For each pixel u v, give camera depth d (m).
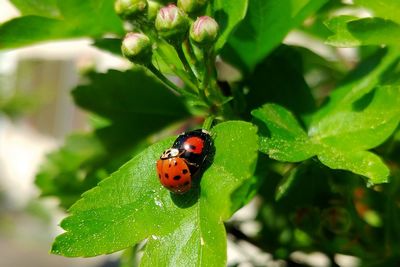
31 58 0.71
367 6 0.13
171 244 0.13
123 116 0.17
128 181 0.13
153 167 0.13
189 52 0.14
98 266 0.32
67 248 0.13
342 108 0.14
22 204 0.83
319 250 0.17
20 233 0.77
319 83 0.19
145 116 0.17
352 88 0.14
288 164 0.16
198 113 0.17
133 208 0.13
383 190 0.16
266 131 0.13
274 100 0.15
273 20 0.14
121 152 0.17
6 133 0.90
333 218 0.16
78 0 0.15
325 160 0.13
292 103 0.15
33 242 0.76
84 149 0.18
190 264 0.12
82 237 0.13
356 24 0.13
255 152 0.12
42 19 0.16
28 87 0.69
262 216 0.17
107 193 0.13
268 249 0.17
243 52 0.15
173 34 0.13
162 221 0.13
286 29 0.15
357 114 0.14
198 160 0.13
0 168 0.90
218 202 0.12
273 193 0.16
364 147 0.13
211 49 0.14
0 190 0.84
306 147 0.13
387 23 0.13
